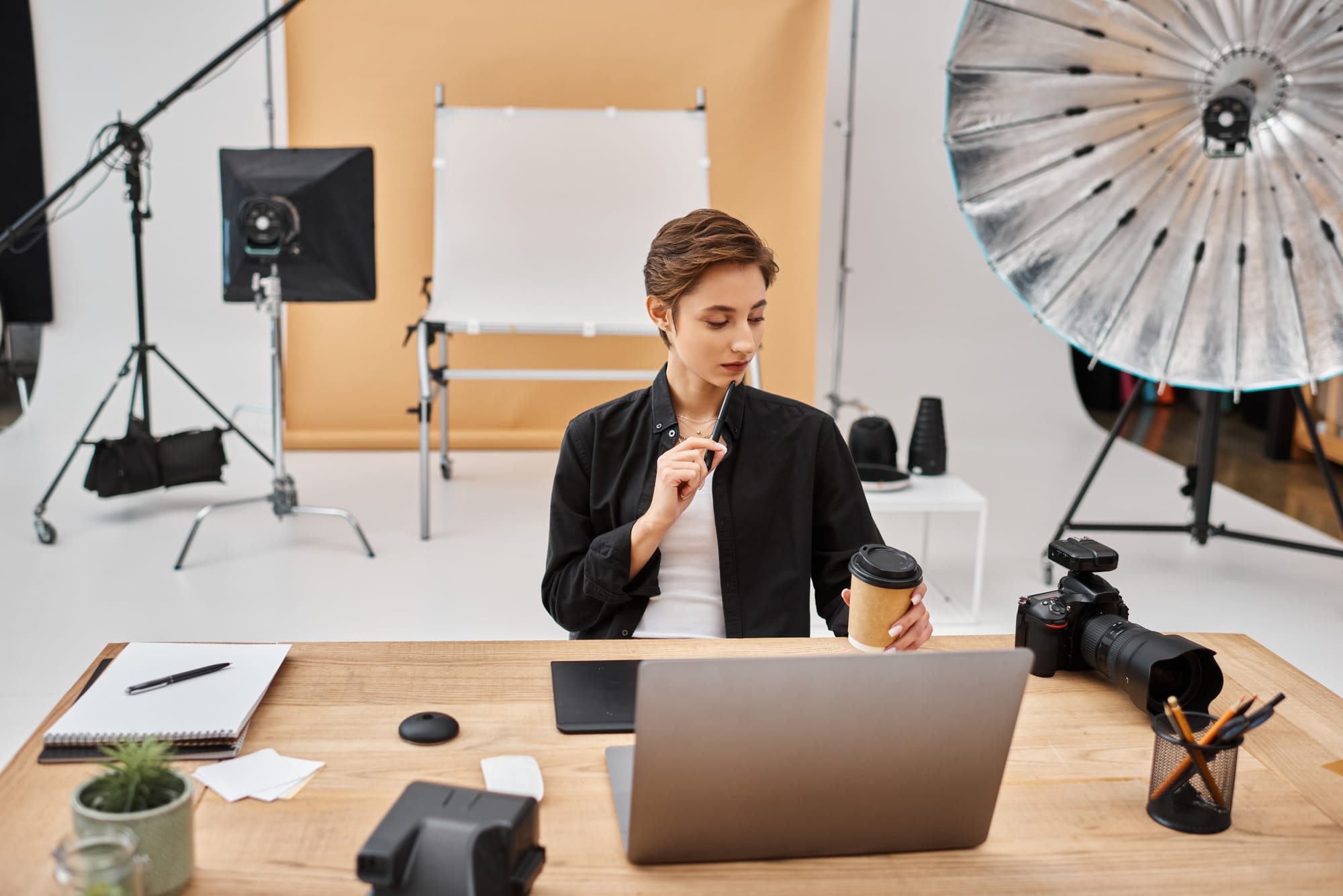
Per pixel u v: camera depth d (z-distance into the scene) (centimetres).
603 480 147
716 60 462
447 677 114
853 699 81
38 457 431
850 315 525
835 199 509
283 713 105
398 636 272
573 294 390
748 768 82
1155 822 93
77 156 463
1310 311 288
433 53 459
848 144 431
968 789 86
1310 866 87
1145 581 329
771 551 146
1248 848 90
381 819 88
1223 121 275
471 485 421
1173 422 590
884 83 498
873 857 87
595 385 488
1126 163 295
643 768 80
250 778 93
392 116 463
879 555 114
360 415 481
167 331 480
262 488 408
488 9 457
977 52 289
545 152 404
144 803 78
